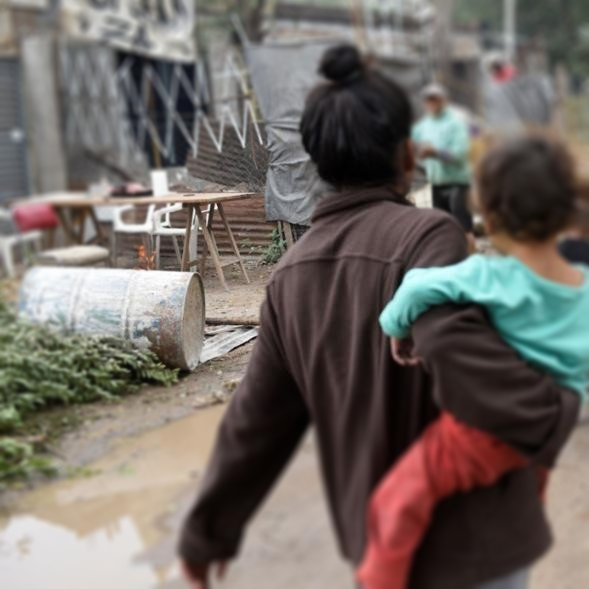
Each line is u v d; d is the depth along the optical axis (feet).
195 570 4.40
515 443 3.34
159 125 12.25
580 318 3.46
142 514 8.70
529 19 60.64
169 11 16.62
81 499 8.74
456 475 3.48
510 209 3.51
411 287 3.44
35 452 9.02
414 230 3.69
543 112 42.27
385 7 30.42
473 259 3.54
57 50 20.97
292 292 3.85
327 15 25.72
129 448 8.69
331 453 3.86
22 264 18.01
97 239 7.49
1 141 21.83
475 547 3.59
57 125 21.48
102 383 5.06
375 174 3.93
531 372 3.38
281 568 7.86
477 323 3.39
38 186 22.17
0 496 9.23
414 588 3.65
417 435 3.66
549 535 3.86
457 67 48.88
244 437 4.18
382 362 3.66
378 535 3.61
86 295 5.05
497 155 3.59
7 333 8.34
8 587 8.00
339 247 3.81
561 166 3.52
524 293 3.41
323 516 8.75
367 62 4.49
